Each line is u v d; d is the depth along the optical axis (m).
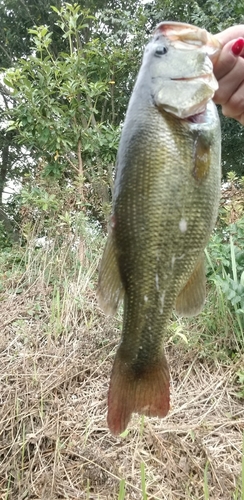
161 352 0.33
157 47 0.31
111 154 1.31
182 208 0.30
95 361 0.79
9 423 0.68
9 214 2.17
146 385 0.33
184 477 0.59
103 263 0.31
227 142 1.78
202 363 0.78
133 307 0.32
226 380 0.74
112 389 0.32
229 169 1.84
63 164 1.28
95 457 0.62
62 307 0.91
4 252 1.44
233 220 0.94
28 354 0.81
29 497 0.58
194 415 0.69
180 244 0.30
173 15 1.88
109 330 0.84
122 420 0.32
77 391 0.74
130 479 0.59
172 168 0.30
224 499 0.56
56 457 0.62
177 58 0.30
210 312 0.81
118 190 0.31
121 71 1.76
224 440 0.65
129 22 1.80
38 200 1.11
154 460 0.61
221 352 0.77
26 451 0.65
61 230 1.11
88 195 1.29
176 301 0.32
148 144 0.30
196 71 0.30
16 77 1.23
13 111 1.28
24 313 0.95
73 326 0.87
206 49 0.30
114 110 2.00
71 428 0.67
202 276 0.33
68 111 1.29
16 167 2.53
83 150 1.30
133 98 0.31
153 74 0.30
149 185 0.30
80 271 1.00
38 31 1.30
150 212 0.30
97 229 1.25
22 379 0.75
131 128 0.31
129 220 0.31
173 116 0.30
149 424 0.65
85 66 1.35
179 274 0.31
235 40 0.34
